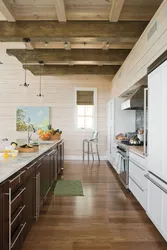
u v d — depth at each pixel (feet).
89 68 23.08
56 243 7.86
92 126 26.81
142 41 11.52
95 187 15.05
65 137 26.58
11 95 26.37
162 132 7.69
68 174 18.86
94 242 7.95
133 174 12.48
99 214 10.48
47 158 12.19
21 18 12.36
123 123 20.08
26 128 26.35
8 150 9.28
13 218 6.11
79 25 12.44
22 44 24.39
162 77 7.75
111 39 12.78
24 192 7.27
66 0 10.77
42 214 10.44
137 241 8.04
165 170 7.41
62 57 18.47
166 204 7.36
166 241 7.46
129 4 11.15
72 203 11.98
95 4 11.12
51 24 12.45
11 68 26.35
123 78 17.52
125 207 11.39
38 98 26.45
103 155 26.81
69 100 26.63
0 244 5.11
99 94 26.73
